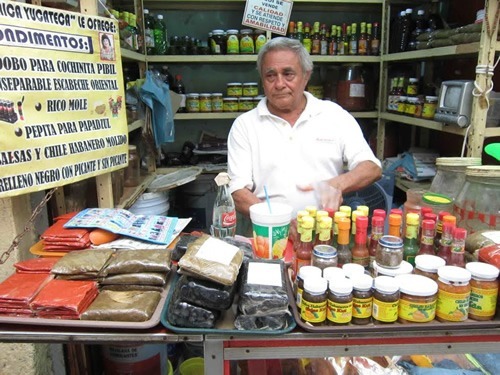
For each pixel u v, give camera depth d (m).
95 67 1.39
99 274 0.93
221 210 1.27
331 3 2.76
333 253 0.91
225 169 2.78
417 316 0.81
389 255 0.87
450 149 2.59
